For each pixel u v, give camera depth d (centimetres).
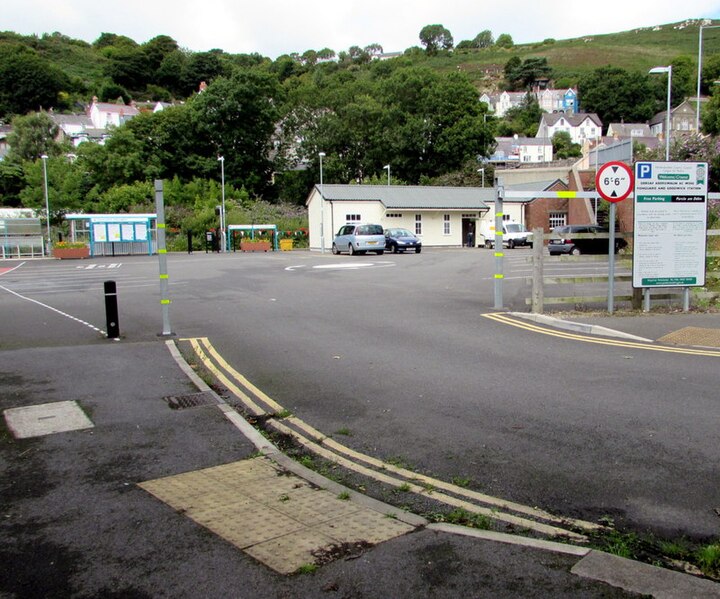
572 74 16912
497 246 1340
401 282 1900
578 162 5916
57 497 438
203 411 640
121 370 810
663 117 11256
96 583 328
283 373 814
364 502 423
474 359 868
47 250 4094
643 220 1201
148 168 6025
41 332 1141
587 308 1304
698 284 1230
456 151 6362
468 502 431
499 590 313
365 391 718
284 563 344
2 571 341
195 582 327
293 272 2334
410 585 319
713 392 681
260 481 463
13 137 7062
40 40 15288
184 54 14800
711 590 310
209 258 3431
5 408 650
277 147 7106
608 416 607
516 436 560
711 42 18175
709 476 464
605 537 379
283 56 13088
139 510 415
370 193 4516
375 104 6756
